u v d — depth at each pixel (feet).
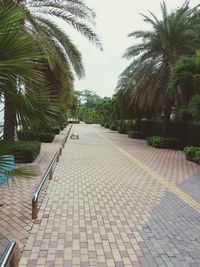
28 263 11.90
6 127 12.02
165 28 55.88
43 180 18.94
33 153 34.06
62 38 34.47
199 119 46.70
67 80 38.47
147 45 57.67
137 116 85.51
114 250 13.29
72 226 15.83
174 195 23.18
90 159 40.68
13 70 10.41
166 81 55.52
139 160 41.81
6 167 11.03
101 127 172.24
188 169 35.76
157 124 77.56
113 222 16.71
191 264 12.30
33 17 31.81
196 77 41.68
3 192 21.77
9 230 14.99
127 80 68.54
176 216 18.19
